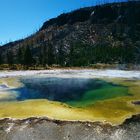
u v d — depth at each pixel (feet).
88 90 200.03
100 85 224.74
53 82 255.91
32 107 132.26
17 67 406.82
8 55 445.78
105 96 171.12
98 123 105.19
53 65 465.88
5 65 417.49
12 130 98.53
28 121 108.17
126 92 181.98
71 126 101.55
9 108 132.67
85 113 121.19
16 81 260.01
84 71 374.22
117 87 207.10
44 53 489.67
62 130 97.71
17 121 108.68
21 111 124.98
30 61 441.68
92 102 152.76
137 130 97.19
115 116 115.44
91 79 272.51
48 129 98.63
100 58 531.09
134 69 412.77
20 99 166.71
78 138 91.09
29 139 90.74
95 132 95.71
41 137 92.07
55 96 177.37
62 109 127.75
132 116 115.03
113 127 100.53
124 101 146.00
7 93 188.03
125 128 99.30
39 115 117.08
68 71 375.86
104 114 119.14
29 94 186.19
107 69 416.87
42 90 204.44
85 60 492.54
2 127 101.96
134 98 155.12
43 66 443.73
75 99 165.37
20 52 469.98
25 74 331.77
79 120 109.29
